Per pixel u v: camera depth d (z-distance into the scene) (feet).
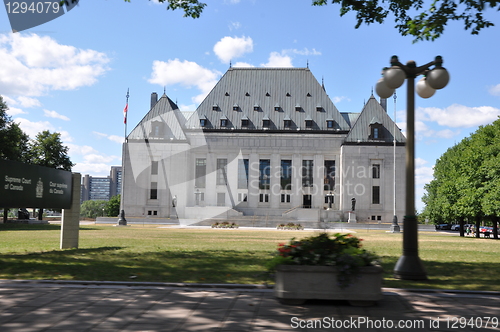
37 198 63.98
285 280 29.40
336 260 29.35
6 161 57.52
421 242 112.37
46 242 87.04
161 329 23.45
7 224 195.52
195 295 32.14
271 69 336.49
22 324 24.13
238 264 50.72
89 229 164.86
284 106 323.16
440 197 199.82
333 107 321.52
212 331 23.21
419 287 36.63
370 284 29.17
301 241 31.40
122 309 27.66
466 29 49.49
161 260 54.29
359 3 53.52
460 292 34.12
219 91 331.57
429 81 41.93
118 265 48.60
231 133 316.19
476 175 167.12
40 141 242.78
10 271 42.96
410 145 43.19
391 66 43.19
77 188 74.69
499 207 152.46
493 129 171.53
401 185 295.48
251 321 25.27
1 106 188.96
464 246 97.04
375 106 311.88
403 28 54.85
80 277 39.50
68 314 26.32
